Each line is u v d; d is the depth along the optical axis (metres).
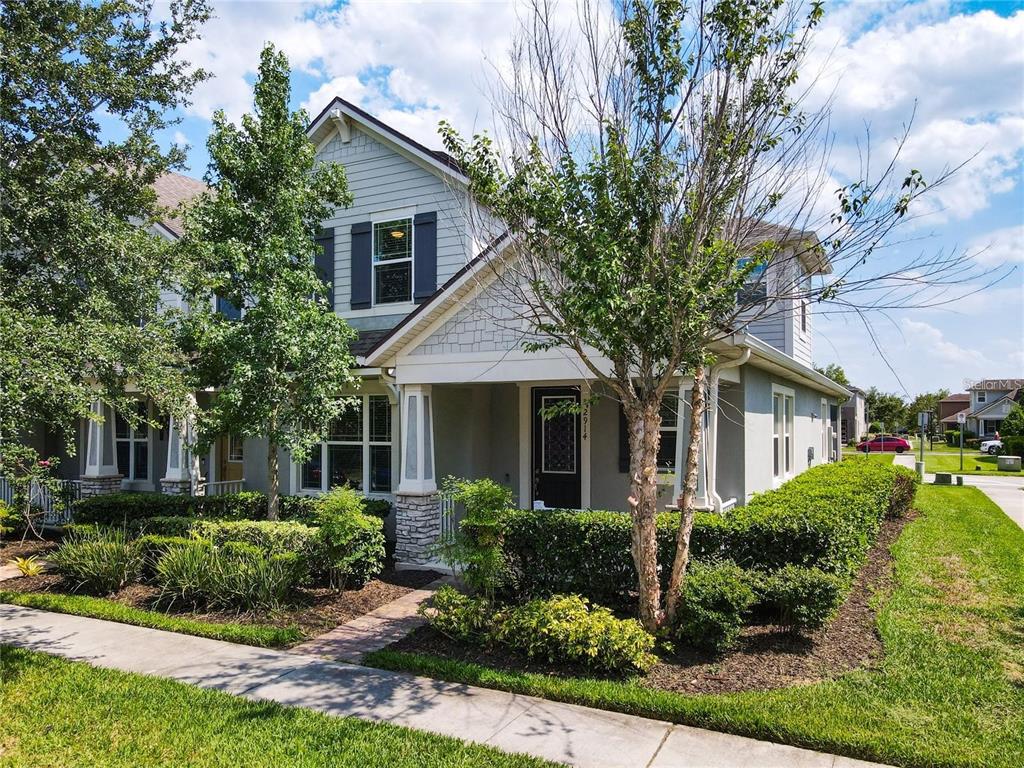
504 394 12.05
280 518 10.76
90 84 7.02
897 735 4.40
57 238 6.82
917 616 7.00
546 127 6.32
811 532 6.67
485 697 5.27
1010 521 13.43
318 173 10.28
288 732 4.65
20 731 4.71
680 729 4.67
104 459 14.05
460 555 6.90
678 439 8.34
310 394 9.23
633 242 5.83
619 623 5.81
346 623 7.31
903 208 5.46
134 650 6.47
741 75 5.62
